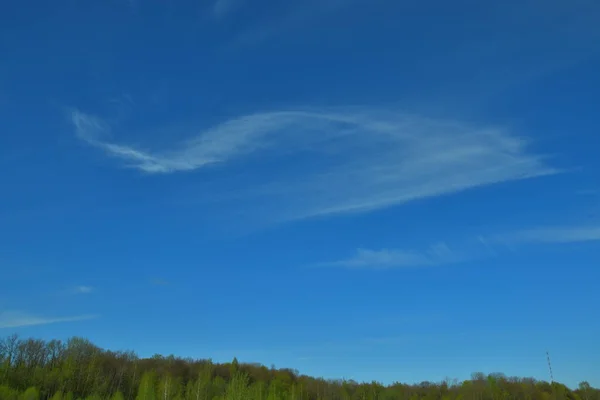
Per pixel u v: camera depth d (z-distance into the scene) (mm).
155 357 152625
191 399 118312
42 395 116500
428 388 161750
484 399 147750
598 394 148375
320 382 156250
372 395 153375
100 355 143500
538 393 149250
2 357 123188
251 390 118812
